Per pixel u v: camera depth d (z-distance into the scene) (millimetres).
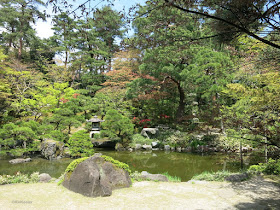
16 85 17875
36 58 25812
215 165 9797
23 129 10836
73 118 13508
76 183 4848
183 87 16562
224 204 4188
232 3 2492
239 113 7324
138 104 19141
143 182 5789
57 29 24453
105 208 3914
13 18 20000
